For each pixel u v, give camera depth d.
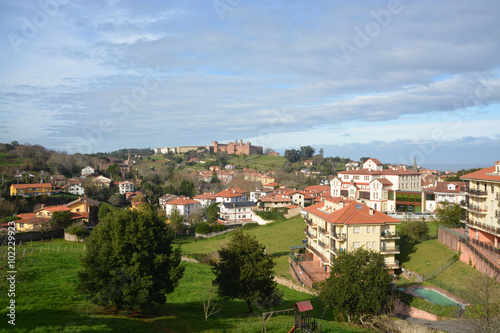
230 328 30.41
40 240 76.69
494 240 49.25
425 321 34.91
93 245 31.11
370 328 35.75
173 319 30.94
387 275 35.66
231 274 34.66
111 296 29.11
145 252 30.09
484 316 29.58
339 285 35.56
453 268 45.91
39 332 23.75
